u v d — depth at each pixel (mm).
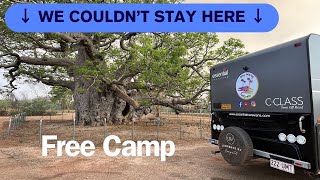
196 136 14773
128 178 6930
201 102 20266
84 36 17516
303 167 5102
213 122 8445
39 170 7750
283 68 5711
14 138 14250
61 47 20109
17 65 20656
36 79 24328
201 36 18828
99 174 7328
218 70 8195
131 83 20453
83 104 20828
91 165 8391
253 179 6742
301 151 5227
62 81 24094
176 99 20250
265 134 6227
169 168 7977
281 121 5730
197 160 9078
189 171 7613
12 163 8633
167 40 18141
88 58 20531
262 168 7824
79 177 7027
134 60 14172
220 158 9375
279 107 5789
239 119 7160
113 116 21766
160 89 17750
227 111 7688
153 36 18781
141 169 7883
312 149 4988
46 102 46625
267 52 6195
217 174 7254
